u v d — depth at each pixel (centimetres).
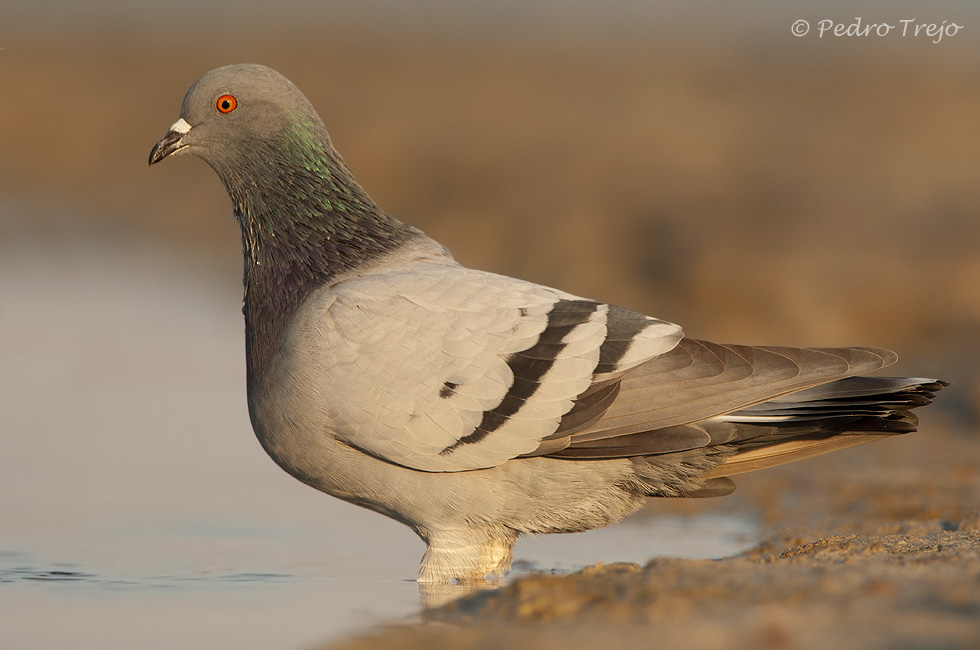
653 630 658
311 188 952
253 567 1023
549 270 2286
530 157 2916
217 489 1327
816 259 2181
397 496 883
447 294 875
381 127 3303
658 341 872
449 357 852
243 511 1238
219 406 1695
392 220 971
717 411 848
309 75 4456
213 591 928
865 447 1487
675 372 863
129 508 1235
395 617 806
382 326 859
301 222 946
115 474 1372
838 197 2647
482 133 3219
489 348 854
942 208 2622
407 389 849
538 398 848
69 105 4303
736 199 2584
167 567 1020
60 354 1966
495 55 5638
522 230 2473
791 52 5562
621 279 2205
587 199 2570
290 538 1138
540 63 5172
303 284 932
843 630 631
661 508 1278
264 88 961
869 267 2150
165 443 1514
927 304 2012
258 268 951
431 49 5906
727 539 1138
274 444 898
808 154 3075
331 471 888
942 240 2358
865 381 866
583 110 3641
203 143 976
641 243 2325
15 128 4031
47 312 2267
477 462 859
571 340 860
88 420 1606
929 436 1517
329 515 1234
